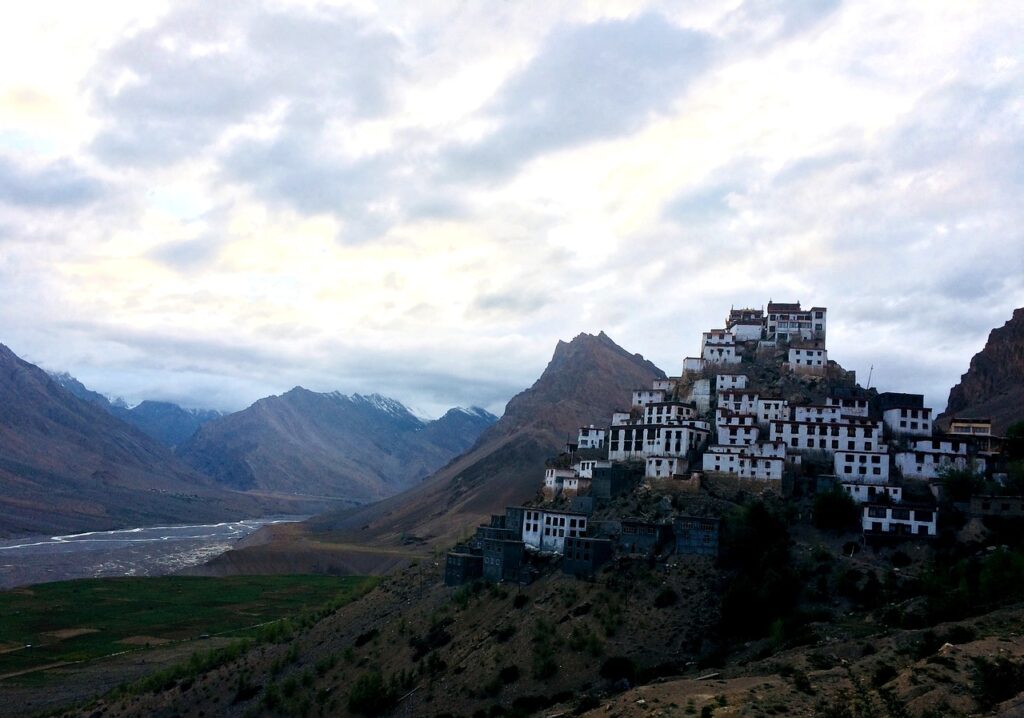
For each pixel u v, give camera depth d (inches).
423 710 5625.0
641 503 7460.6
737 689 4062.5
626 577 6353.3
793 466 7618.1
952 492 6668.3
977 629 4404.5
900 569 5964.6
